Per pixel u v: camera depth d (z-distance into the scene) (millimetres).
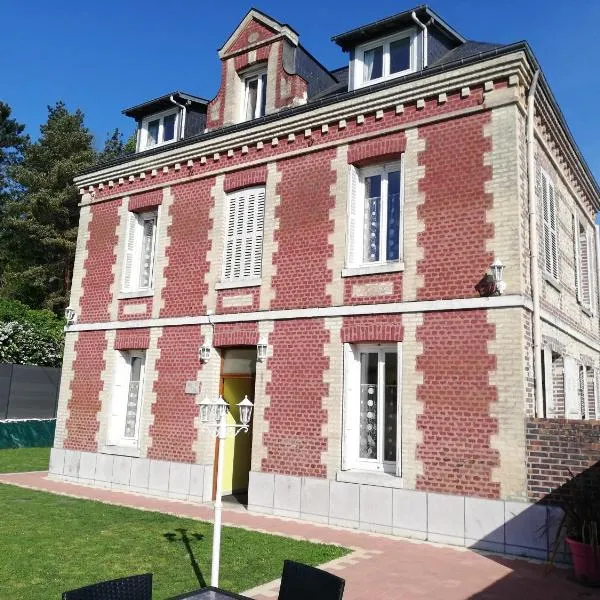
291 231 12383
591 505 8117
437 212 10633
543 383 10570
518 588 7266
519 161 10125
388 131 11453
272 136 13070
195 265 13898
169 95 15805
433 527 9586
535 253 10203
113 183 16203
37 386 24109
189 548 8570
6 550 8211
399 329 10586
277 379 11891
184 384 13438
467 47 12625
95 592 4168
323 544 9023
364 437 10992
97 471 14461
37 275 34969
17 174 36188
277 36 13945
